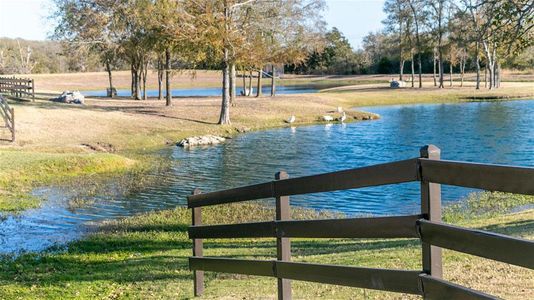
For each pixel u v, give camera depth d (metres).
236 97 52.62
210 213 13.98
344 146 27.55
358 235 4.08
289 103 46.00
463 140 27.67
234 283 7.14
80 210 15.09
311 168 21.77
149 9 33.25
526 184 2.81
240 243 10.88
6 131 28.36
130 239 11.67
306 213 14.16
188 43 32.34
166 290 7.16
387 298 5.77
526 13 8.55
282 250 5.00
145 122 34.53
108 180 19.67
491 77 62.53
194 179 19.77
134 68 52.06
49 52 114.12
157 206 15.52
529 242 2.79
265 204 14.93
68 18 43.38
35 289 7.76
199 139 29.77
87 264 9.64
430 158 3.45
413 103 53.78
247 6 34.47
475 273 6.57
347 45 114.38
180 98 53.50
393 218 3.74
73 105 40.25
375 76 104.19
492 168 3.00
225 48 34.09
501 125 33.50
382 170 3.78
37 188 18.22
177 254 10.02
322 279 4.51
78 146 26.89
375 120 40.00
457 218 12.68
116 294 7.29
